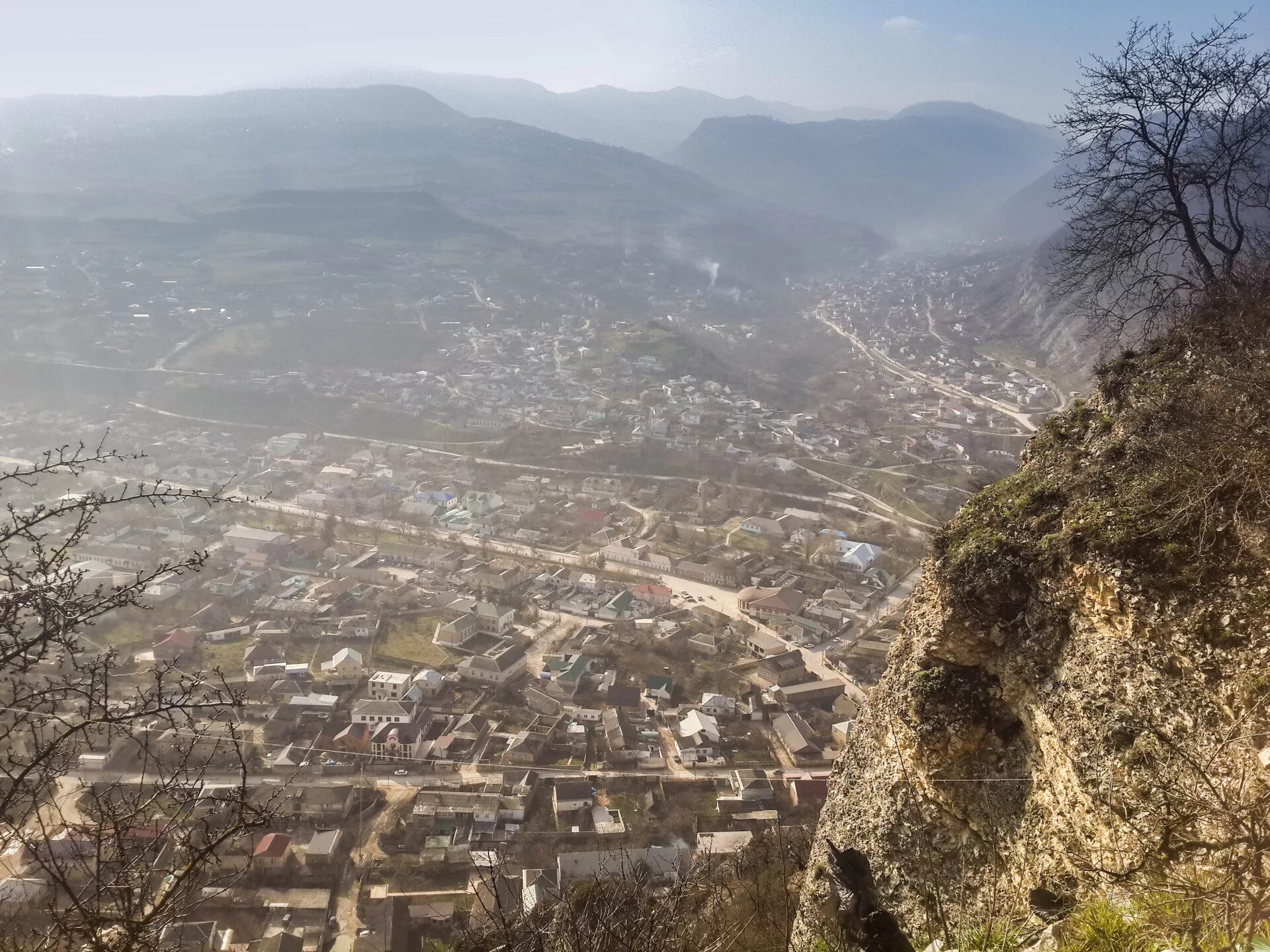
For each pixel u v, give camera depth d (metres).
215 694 7.20
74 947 6.23
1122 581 10.33
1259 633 8.79
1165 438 11.51
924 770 12.42
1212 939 6.07
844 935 7.29
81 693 6.49
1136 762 9.36
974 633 12.49
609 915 10.34
